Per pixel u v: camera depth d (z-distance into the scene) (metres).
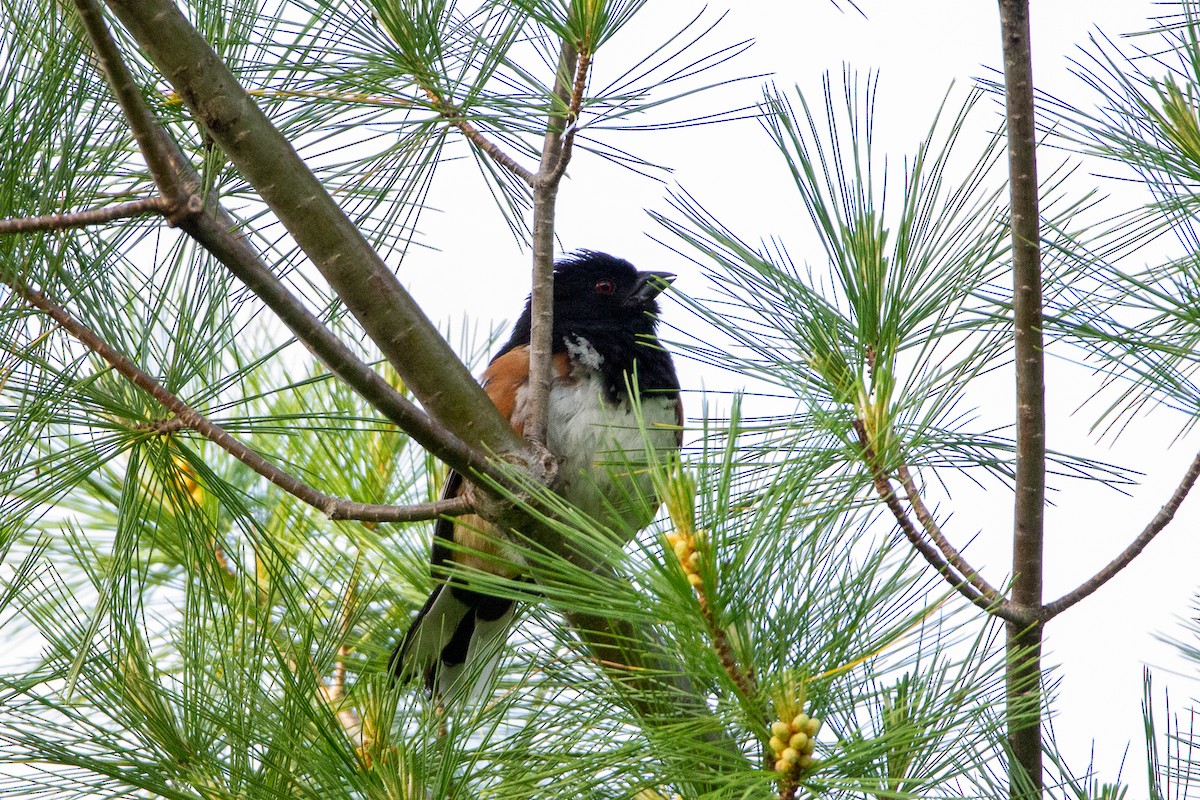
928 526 4.72
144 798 4.16
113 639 4.28
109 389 4.69
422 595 6.35
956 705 3.63
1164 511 4.86
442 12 4.94
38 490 4.41
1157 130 4.82
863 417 4.55
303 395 7.18
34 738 4.08
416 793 3.90
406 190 5.13
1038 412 4.79
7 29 4.20
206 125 4.35
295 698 4.01
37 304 4.37
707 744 3.52
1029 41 4.60
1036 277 4.70
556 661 4.64
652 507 3.89
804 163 4.74
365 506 4.77
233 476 6.71
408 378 4.93
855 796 3.61
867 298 4.65
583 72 4.96
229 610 4.60
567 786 3.85
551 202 5.33
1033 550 4.86
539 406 5.30
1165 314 4.74
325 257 4.65
